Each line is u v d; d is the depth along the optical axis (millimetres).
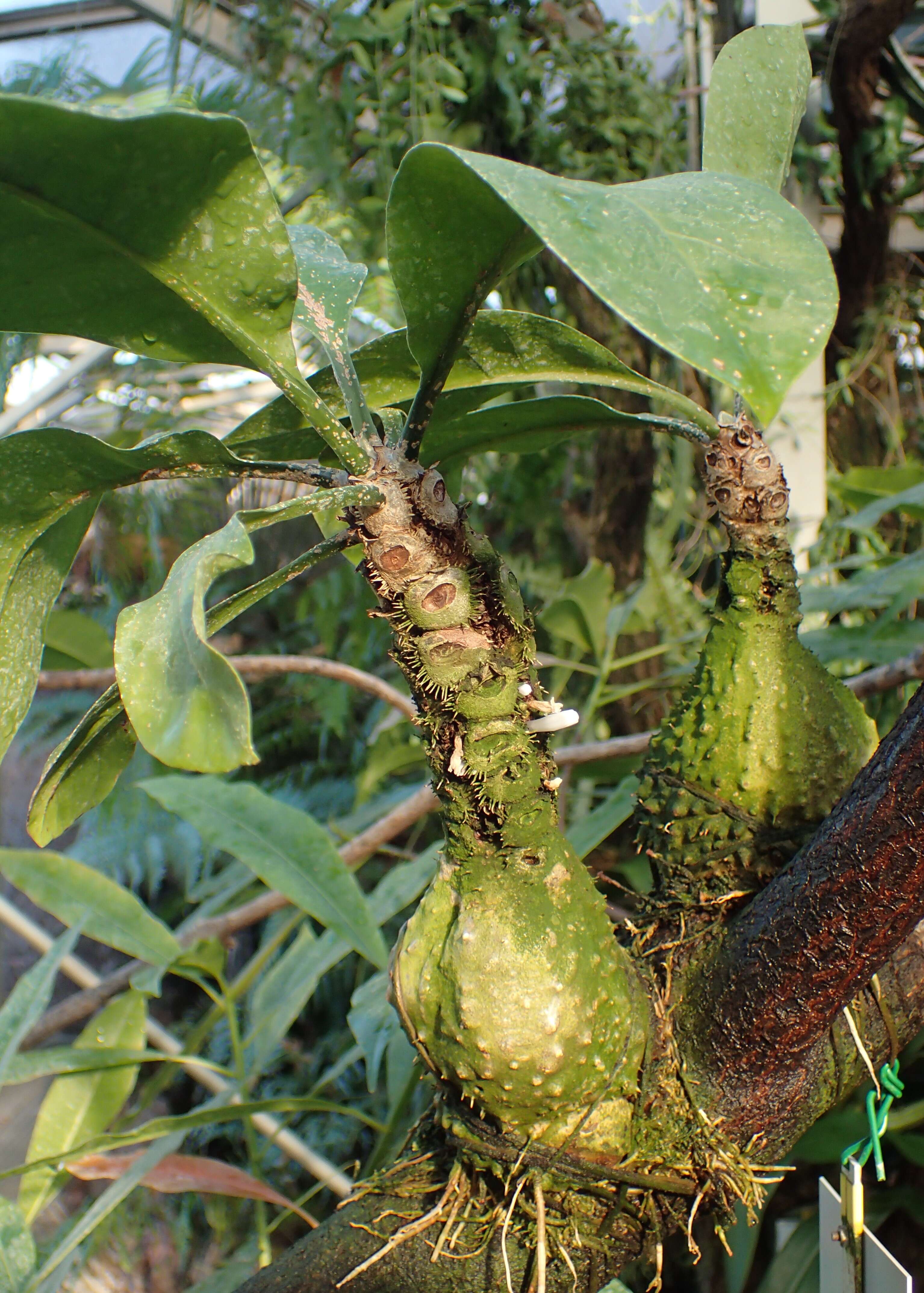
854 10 1208
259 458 501
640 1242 473
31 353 1446
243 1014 1746
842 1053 489
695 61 1278
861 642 909
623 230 317
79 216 367
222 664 318
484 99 1244
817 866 433
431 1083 480
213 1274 906
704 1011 466
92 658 1229
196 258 383
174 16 1297
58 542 446
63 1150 853
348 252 1298
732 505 474
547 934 429
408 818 1036
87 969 1226
